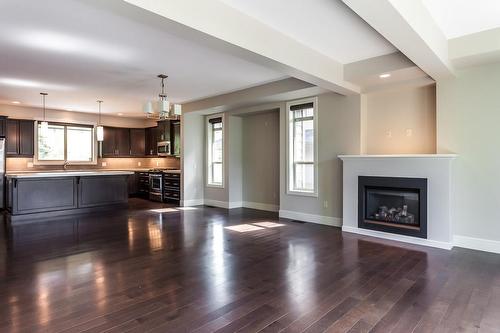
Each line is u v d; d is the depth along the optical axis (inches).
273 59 135.9
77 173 264.5
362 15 97.3
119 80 213.8
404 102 191.9
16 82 217.6
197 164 321.4
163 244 168.4
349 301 101.3
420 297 104.3
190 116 313.4
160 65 182.2
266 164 283.3
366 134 206.5
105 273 125.6
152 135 389.4
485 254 151.3
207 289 110.3
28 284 114.6
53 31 134.9
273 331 83.7
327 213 219.8
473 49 141.4
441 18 127.3
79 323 87.4
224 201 301.9
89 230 202.2
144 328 85.0
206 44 119.6
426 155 164.6
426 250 158.1
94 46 152.0
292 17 125.9
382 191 187.0
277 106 250.7
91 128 362.9
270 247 162.7
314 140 225.6
